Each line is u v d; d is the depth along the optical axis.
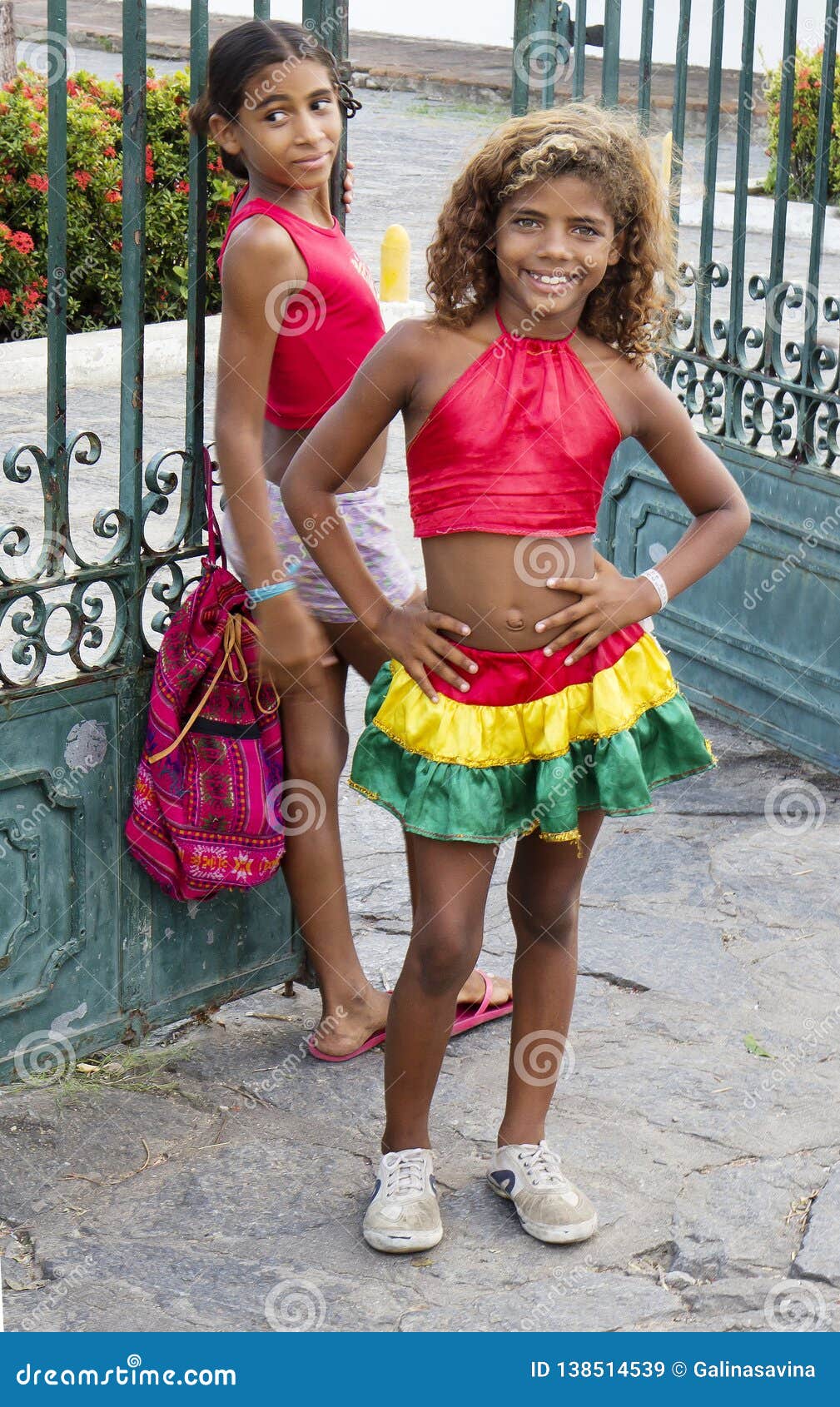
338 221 3.10
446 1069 3.05
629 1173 2.74
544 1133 2.83
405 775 2.50
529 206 2.23
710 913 3.67
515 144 2.25
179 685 2.82
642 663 2.46
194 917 3.10
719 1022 3.22
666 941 3.54
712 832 4.10
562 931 2.57
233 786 2.86
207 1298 2.44
